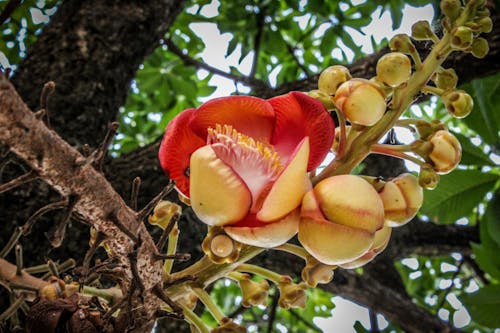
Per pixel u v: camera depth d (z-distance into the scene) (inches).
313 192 14.9
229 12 46.5
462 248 44.5
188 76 51.4
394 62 15.7
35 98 30.8
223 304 54.0
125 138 55.2
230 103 15.8
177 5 38.0
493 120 33.4
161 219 17.1
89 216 13.5
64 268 17.2
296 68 53.7
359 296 40.0
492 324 34.5
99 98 32.1
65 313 14.4
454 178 33.2
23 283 16.0
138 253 14.2
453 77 16.6
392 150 16.3
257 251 16.4
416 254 44.9
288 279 17.2
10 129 11.3
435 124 16.5
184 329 34.1
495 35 28.9
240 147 15.0
